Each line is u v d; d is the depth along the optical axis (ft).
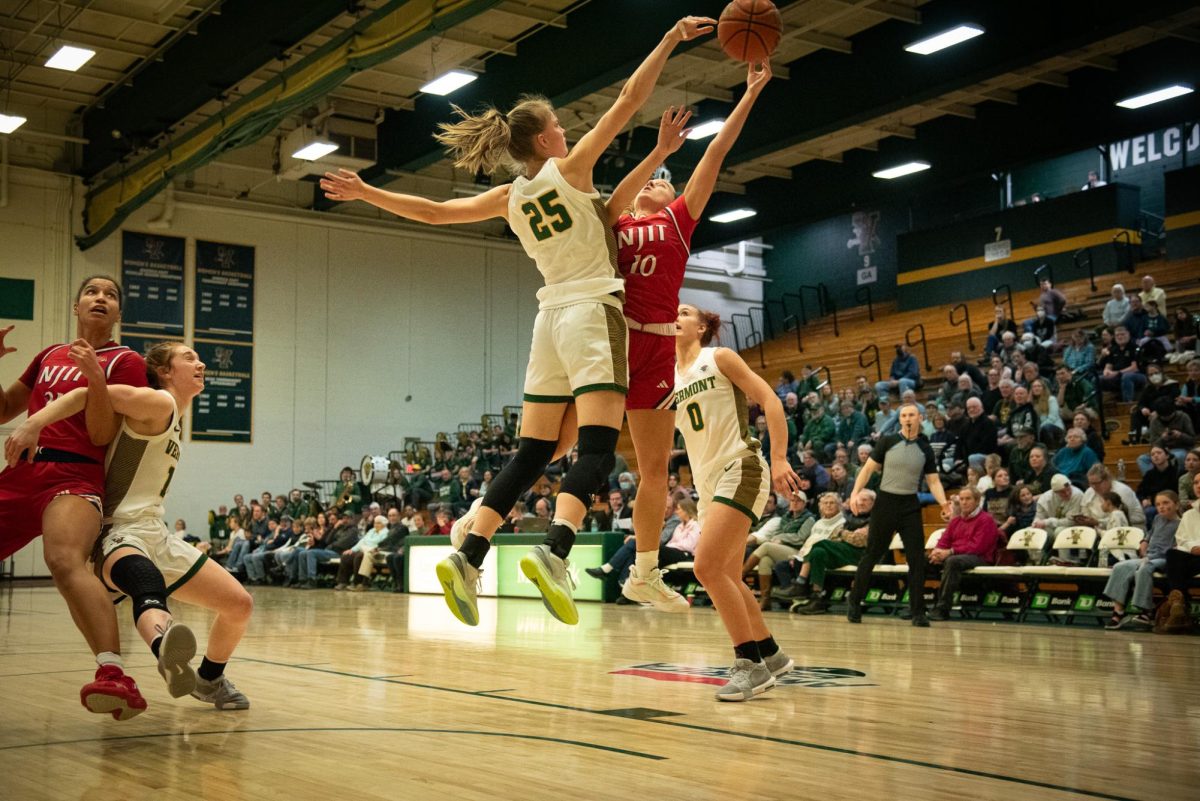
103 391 11.09
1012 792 8.70
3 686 15.92
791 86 53.83
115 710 10.39
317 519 63.16
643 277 11.73
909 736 11.51
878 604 37.14
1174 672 18.48
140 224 69.36
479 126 10.94
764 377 78.02
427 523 57.47
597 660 20.12
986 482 38.81
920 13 47.60
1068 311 59.93
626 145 62.90
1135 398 47.14
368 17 41.45
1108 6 41.63
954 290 76.43
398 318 77.15
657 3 44.78
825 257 88.12
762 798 8.42
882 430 48.96
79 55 50.19
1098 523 33.47
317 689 15.51
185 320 70.49
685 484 57.41
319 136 59.82
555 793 8.55
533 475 10.59
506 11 48.32
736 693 14.38
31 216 66.03
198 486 70.18
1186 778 9.29
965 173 59.62
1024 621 33.17
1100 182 73.77
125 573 11.04
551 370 10.54
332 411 74.49
